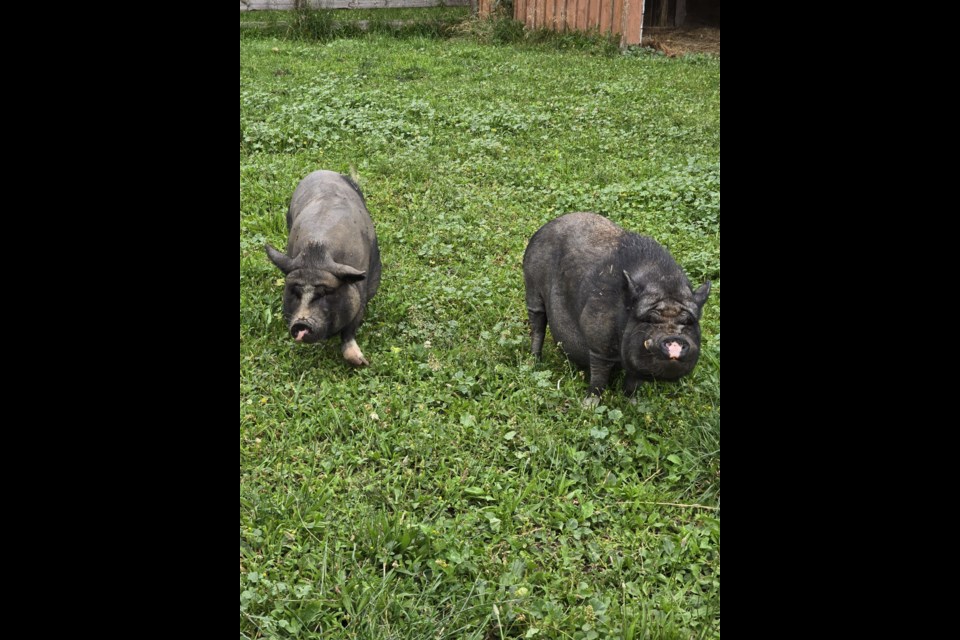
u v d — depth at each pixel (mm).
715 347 3691
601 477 3121
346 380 3557
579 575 2773
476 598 2662
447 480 3047
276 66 8445
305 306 3480
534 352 3754
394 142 6125
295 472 3090
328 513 2924
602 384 3467
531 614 2611
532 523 2949
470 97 7410
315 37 10297
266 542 2805
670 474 3115
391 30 10562
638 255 3311
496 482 3074
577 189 5281
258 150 5930
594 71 8727
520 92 7641
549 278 3604
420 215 4891
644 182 5359
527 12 10695
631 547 2863
